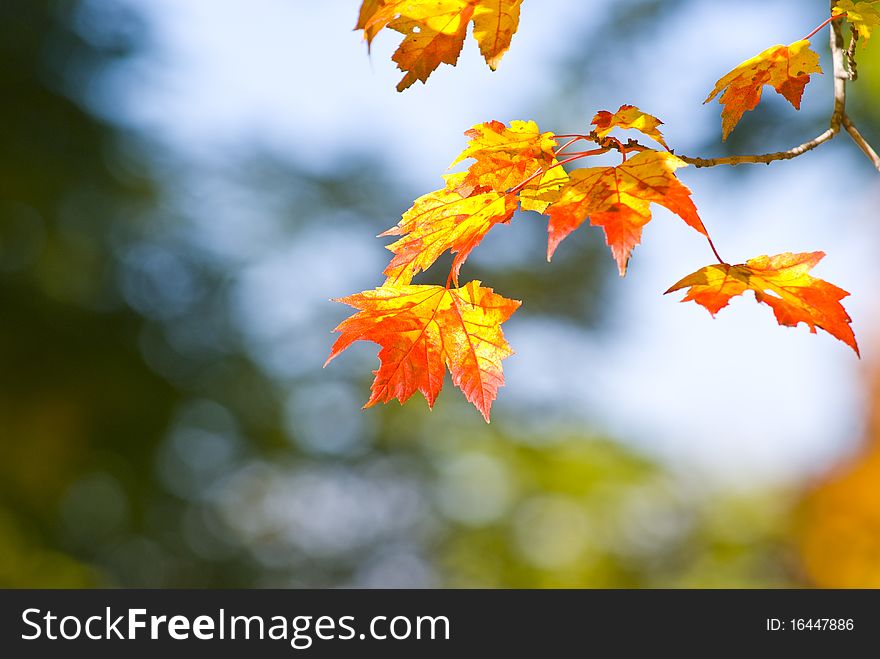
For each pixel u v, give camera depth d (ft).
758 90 8.28
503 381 7.56
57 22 39.63
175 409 39.40
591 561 55.16
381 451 54.24
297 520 49.75
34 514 36.78
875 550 54.75
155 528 40.40
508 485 57.52
